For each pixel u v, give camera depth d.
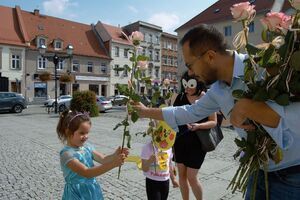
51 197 4.70
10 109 24.38
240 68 1.75
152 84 2.41
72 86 47.31
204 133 3.50
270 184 1.79
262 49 1.57
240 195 4.66
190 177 3.61
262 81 1.54
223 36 1.83
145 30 57.19
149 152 3.36
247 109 1.50
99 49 51.56
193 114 2.34
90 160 2.89
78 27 52.09
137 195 4.73
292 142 1.52
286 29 1.48
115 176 5.71
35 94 43.69
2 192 4.93
